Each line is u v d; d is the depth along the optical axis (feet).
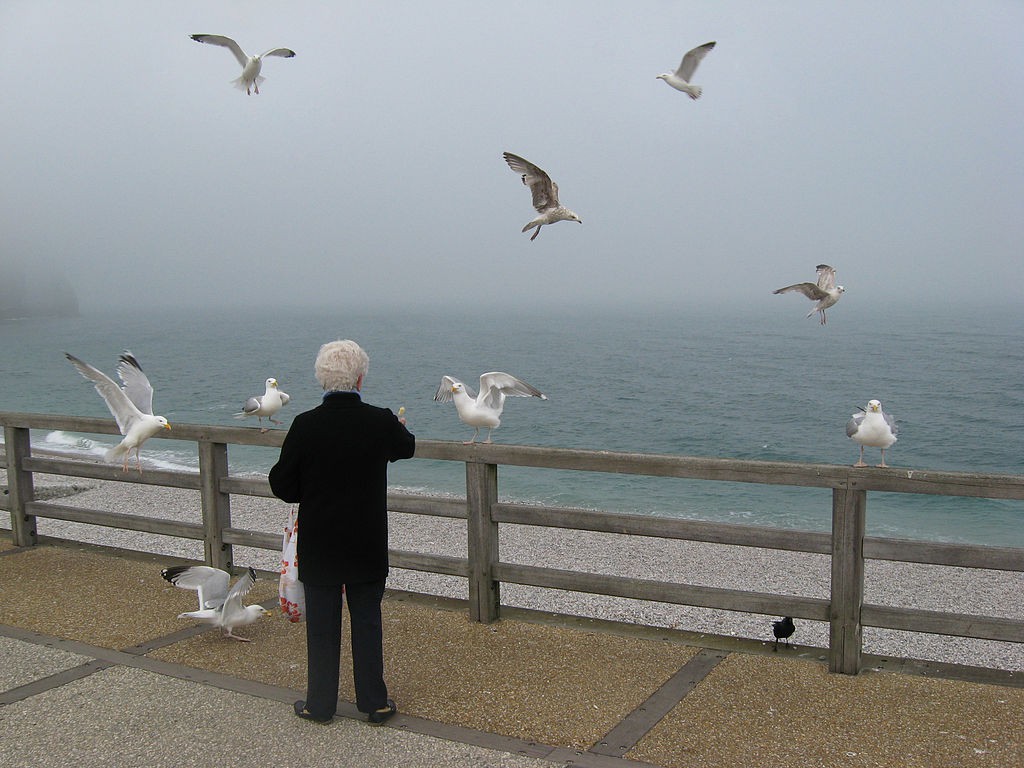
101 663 15.98
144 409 21.44
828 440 106.01
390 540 42.42
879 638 29.43
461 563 18.17
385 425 13.21
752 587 35.01
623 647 16.52
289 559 14.64
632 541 42.86
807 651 16.15
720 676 15.01
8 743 12.80
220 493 21.59
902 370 198.08
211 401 146.61
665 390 160.56
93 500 53.21
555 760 12.02
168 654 16.44
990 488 13.53
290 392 161.38
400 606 19.24
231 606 16.79
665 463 15.84
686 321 591.78
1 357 282.15
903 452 97.55
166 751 12.50
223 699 14.29
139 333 476.95
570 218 22.21
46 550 24.59
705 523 15.80
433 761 12.07
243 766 12.03
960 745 12.32
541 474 73.26
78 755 12.42
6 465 24.90
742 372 198.08
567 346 309.01
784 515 58.23
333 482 12.87
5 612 19.06
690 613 30.71
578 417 126.11
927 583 36.88
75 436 100.01
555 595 32.96
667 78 21.62
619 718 13.38
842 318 592.19
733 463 15.26
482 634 17.37
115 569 22.45
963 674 14.98
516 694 14.37
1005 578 37.52
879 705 13.73
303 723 13.34
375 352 278.87
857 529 14.56
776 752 12.16
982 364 211.82
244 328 541.75
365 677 13.20
